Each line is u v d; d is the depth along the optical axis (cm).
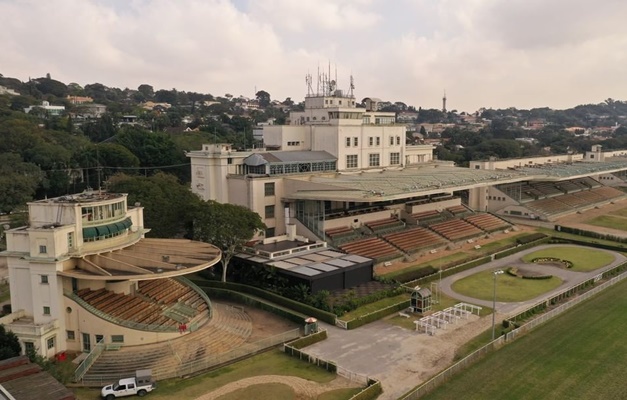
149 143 17200
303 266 7469
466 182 11244
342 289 7369
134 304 5822
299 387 4744
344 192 9100
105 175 15312
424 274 8438
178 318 5778
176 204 8000
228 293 7281
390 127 12375
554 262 9431
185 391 4666
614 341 5769
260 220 7981
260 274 7531
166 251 6575
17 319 5541
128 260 6053
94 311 5359
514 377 4922
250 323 6344
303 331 6056
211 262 6138
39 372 4175
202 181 9875
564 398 4534
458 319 6512
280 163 9925
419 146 14438
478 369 5094
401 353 5528
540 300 7306
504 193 14100
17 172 12369
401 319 6575
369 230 10094
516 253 10194
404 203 11344
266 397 4559
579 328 6178
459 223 11638
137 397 4556
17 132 15625
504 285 8038
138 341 5344
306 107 13975
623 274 8375
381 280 7788
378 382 4666
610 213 14938
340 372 5009
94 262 5853
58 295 5369
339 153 11175
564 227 12219
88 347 5450
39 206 5831
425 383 4631
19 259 5519
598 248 10650
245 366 5200
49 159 14625
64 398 3762
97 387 4766
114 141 17850
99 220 6062
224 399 4516
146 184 8212
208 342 5538
